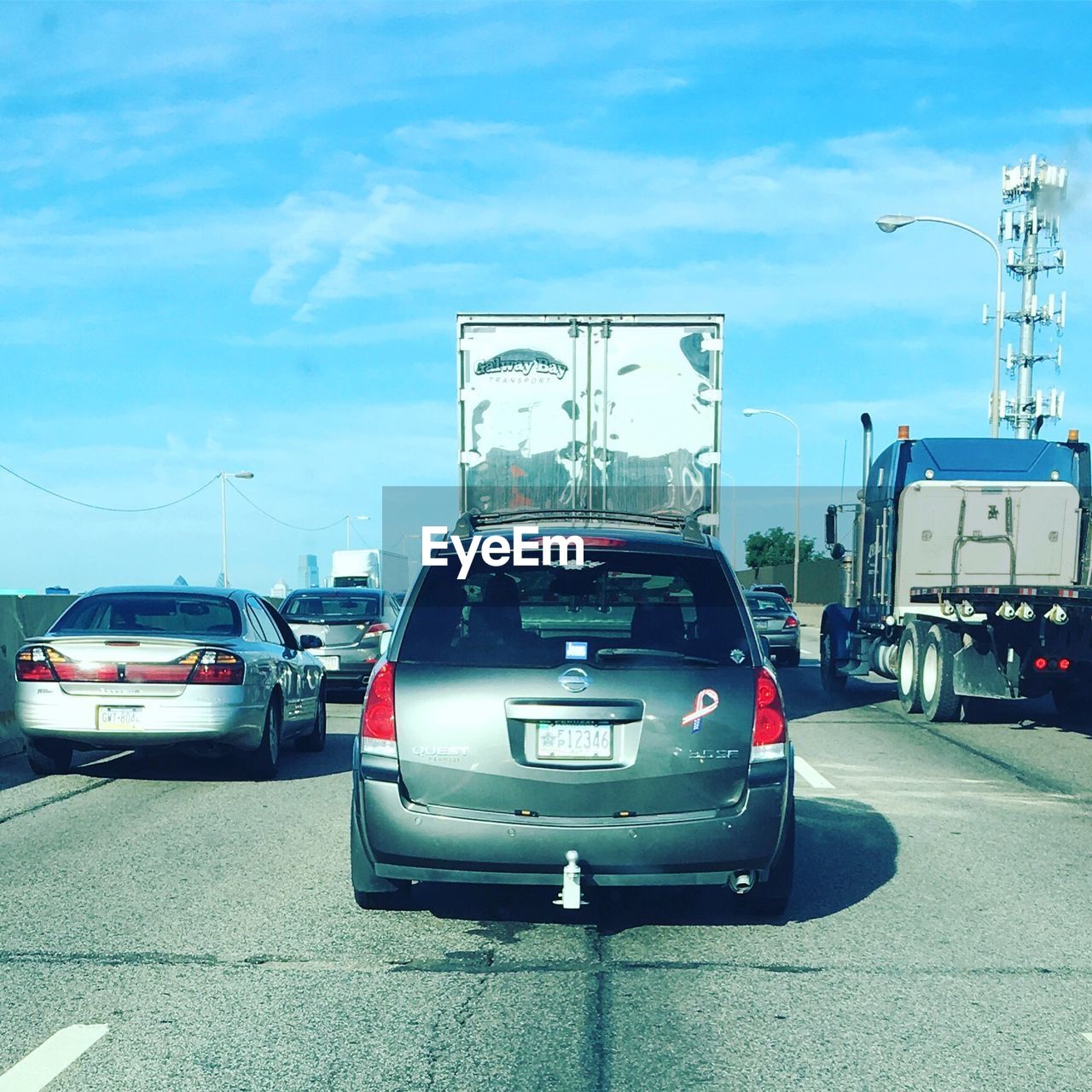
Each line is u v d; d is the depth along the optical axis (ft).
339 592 63.05
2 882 23.02
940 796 33.50
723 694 19.04
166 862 24.75
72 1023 15.57
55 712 33.42
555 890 22.93
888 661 59.57
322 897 22.04
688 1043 15.03
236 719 33.76
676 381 44.73
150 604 36.45
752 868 18.95
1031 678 47.21
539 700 18.76
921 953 18.93
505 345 44.78
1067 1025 15.70
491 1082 13.82
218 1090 13.51
